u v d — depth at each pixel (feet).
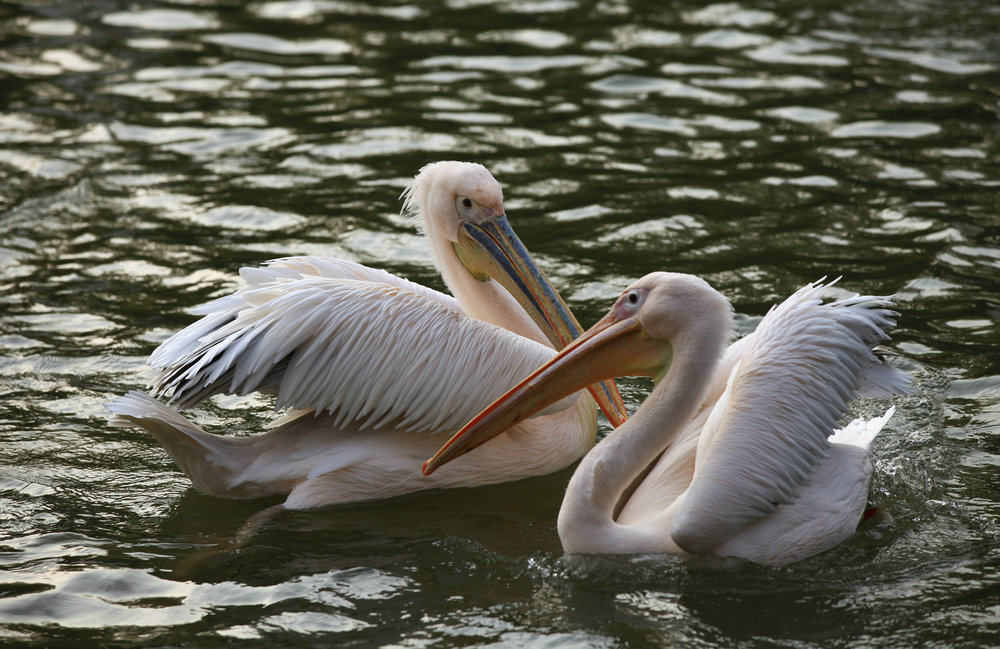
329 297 34.68
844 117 68.08
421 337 34.81
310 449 35.19
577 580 29.55
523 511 34.58
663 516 30.73
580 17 86.89
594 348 31.53
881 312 31.73
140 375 41.96
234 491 35.22
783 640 26.63
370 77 75.92
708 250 52.34
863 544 30.86
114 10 89.04
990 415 37.83
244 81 75.36
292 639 27.30
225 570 30.76
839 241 52.75
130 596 29.37
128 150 64.80
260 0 90.94
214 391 34.12
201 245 53.57
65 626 27.99
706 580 29.27
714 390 33.40
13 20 86.33
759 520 30.09
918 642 26.43
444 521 33.83
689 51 79.56
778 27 83.82
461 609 28.50
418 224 41.63
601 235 54.13
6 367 42.37
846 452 32.09
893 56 77.56
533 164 62.64
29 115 69.21
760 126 67.21
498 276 39.52
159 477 36.47
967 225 53.62
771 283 48.75
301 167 62.54
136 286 49.44
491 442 36.17
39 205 57.52
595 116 69.15
